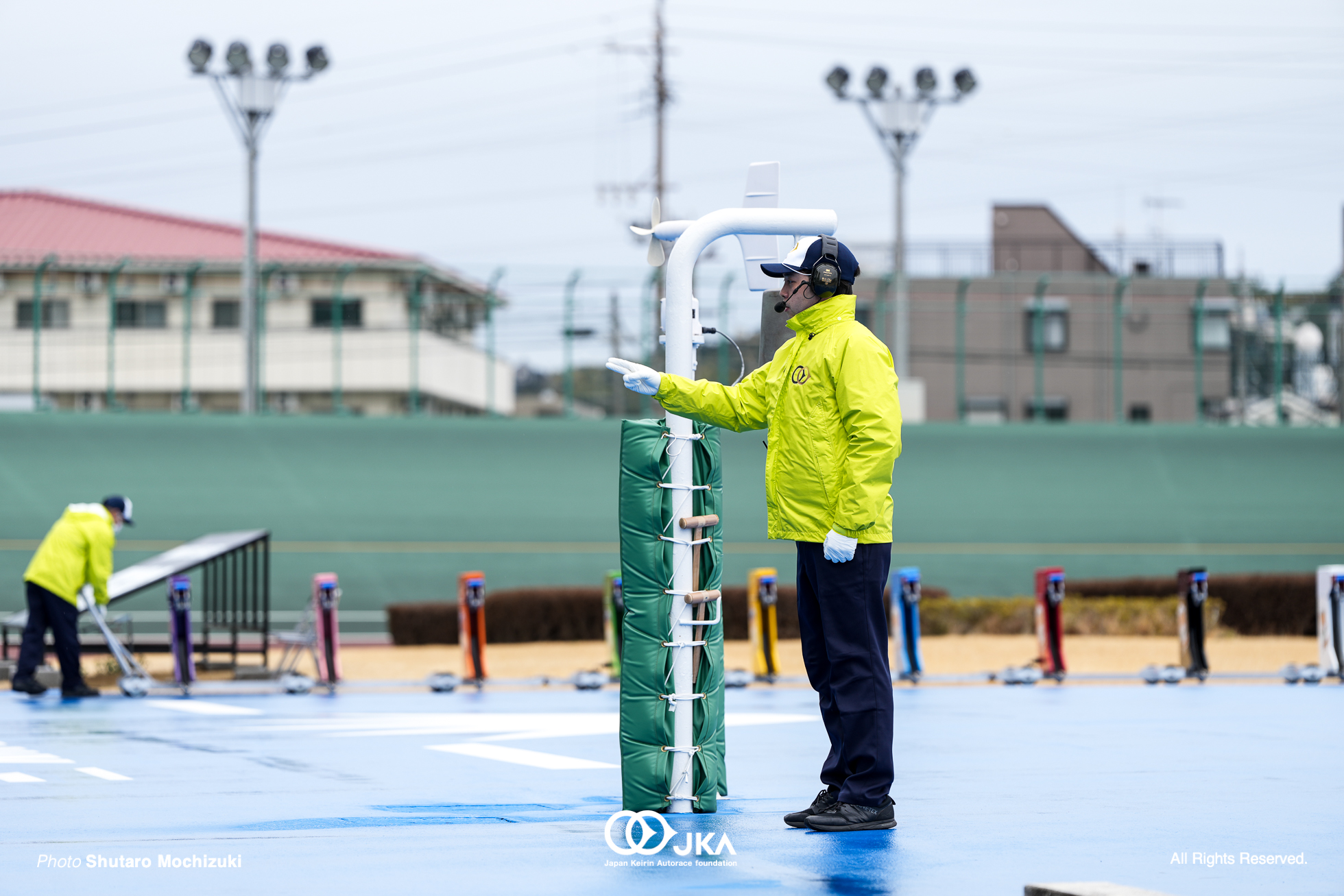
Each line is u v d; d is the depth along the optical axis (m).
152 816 9.23
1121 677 22.97
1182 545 45.25
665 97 63.16
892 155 49.03
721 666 9.73
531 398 95.75
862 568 8.41
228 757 12.73
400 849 7.95
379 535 42.16
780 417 8.64
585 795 10.14
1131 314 61.41
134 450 42.38
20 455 41.81
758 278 9.70
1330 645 22.28
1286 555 45.59
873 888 6.85
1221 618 36.25
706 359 43.84
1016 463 45.47
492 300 41.94
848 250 8.65
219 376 60.06
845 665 8.52
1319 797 9.89
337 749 13.43
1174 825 8.66
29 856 7.79
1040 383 46.09
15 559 40.47
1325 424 47.19
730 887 6.88
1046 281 46.50
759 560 42.84
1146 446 46.22
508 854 7.77
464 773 11.46
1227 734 14.35
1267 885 6.91
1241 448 46.47
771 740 13.95
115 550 40.78
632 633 9.19
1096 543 44.84
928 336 67.12
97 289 58.25
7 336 57.22
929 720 15.91
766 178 9.69
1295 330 51.56
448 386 62.66
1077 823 8.77
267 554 24.27
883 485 8.24
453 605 34.91
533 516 42.97
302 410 60.66
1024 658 28.00
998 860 7.53
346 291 61.16
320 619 21.48
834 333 8.47
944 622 33.38
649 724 9.16
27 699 20.23
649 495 9.12
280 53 44.53
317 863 7.53
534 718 16.77
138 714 17.69
